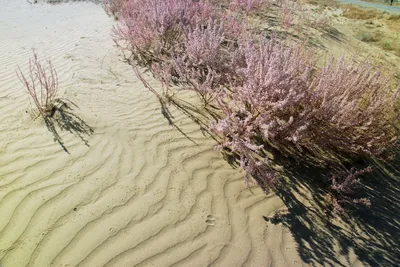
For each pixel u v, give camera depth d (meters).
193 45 4.86
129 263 2.25
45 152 3.16
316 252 2.55
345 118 3.38
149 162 3.14
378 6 15.64
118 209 2.63
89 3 9.87
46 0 9.90
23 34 6.58
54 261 2.21
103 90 4.36
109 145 3.31
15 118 3.67
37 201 2.62
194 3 6.93
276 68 3.44
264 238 2.59
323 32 8.44
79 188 2.77
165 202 2.75
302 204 2.96
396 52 7.82
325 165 3.47
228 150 3.46
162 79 4.77
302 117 3.44
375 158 3.72
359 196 3.17
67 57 5.32
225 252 2.44
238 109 3.75
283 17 8.62
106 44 6.05
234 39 6.19
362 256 2.57
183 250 2.40
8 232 2.37
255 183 3.00
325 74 3.56
